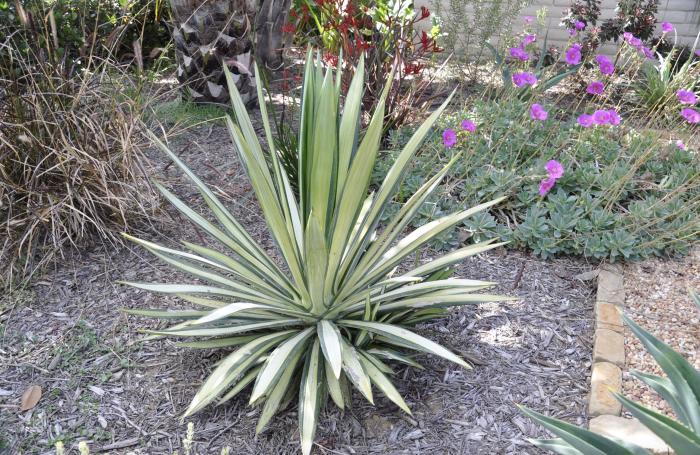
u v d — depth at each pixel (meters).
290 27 4.91
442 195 3.60
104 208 3.31
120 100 3.72
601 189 3.65
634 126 4.59
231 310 2.02
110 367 2.53
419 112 4.28
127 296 2.94
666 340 2.69
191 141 4.16
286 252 2.14
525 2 5.80
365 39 4.57
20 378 2.47
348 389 2.36
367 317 2.27
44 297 2.93
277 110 5.02
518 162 4.00
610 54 6.66
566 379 2.49
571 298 2.99
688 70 4.97
